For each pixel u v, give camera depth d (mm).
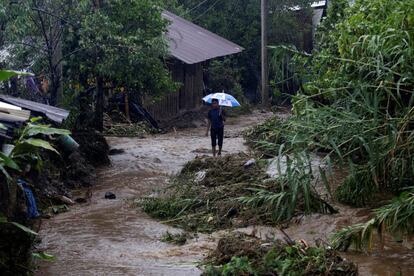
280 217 10547
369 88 10375
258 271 7688
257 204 11227
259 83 34000
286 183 10531
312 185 11586
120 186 14016
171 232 10734
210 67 31188
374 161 9805
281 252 8172
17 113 9484
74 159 14492
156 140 20734
